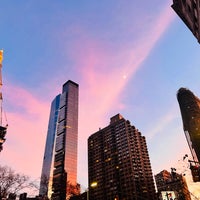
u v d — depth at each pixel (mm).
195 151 118188
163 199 90812
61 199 173625
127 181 145250
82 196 158125
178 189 145875
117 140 168625
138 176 145875
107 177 160750
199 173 23734
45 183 55812
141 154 159750
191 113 131625
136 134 167625
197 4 30781
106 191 155750
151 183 149000
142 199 135750
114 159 162625
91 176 176250
